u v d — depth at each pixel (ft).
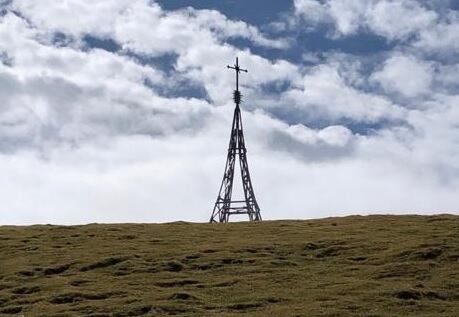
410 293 151.12
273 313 140.36
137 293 161.07
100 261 193.47
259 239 219.61
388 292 152.25
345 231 225.76
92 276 180.34
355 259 187.52
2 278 182.70
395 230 220.23
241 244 210.79
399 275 168.45
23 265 194.70
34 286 172.04
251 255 195.72
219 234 235.40
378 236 212.02
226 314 140.77
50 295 162.30
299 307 144.25
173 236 232.73
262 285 164.55
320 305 145.28
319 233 224.94
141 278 175.42
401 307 142.51
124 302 153.17
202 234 236.43
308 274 173.99
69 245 222.28
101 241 226.38
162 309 146.41
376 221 244.63
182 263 189.37
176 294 156.76
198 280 172.04
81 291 163.73
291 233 229.04
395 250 189.98
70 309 149.59
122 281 173.17
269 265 184.34
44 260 199.82
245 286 164.25
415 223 233.55
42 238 235.40
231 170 389.80
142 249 209.26
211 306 149.18
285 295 154.81
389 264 177.47
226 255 195.93
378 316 136.46
